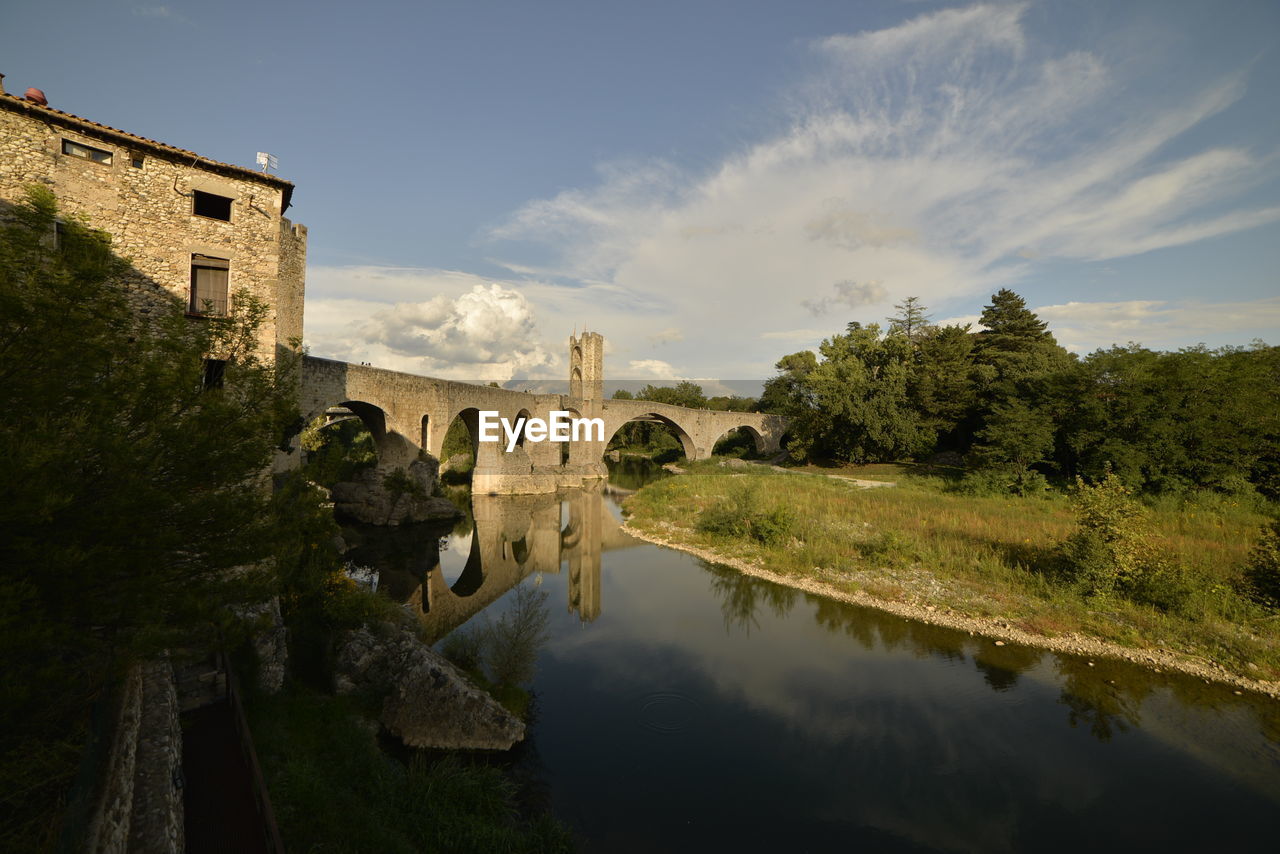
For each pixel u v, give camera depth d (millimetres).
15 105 11258
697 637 17359
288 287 20828
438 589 22516
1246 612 15914
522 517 38438
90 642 5715
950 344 52938
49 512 4590
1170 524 24500
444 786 9328
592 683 14414
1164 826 9414
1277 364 30938
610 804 9852
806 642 16750
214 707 9672
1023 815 9695
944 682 14188
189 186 13375
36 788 5359
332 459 35562
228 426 6953
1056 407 36500
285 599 13461
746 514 28969
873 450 53656
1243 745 11500
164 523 6289
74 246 5793
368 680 12000
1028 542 22500
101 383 5914
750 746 11680
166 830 5438
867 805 9945
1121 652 15242
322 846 7102
